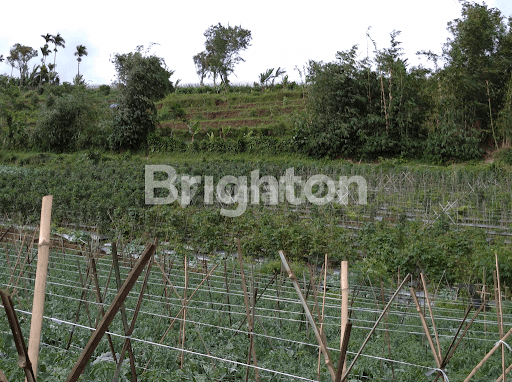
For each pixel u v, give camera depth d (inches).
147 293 317.4
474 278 376.5
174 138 1464.1
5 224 596.1
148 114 1517.0
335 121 1279.5
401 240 452.4
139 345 206.2
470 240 452.1
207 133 1540.4
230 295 326.3
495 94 1251.2
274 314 283.6
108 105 1768.0
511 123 1179.3
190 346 217.9
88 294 302.7
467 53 1255.5
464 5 1268.5
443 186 799.1
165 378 164.6
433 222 591.5
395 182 864.9
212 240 506.9
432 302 347.3
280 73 2011.6
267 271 426.6
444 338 263.4
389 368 211.5
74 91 1619.1
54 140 1518.2
